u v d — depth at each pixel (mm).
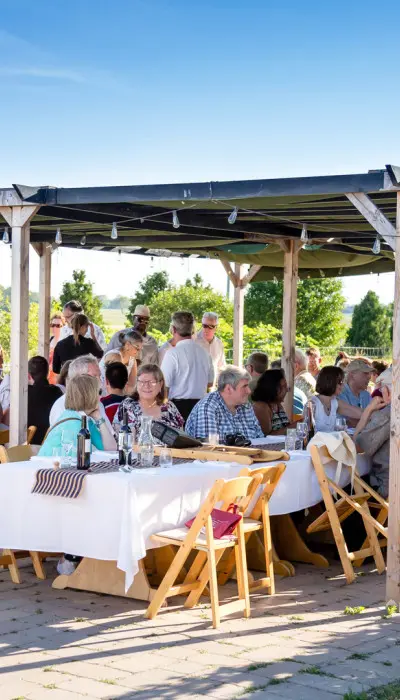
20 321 7480
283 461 6695
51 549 5918
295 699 4336
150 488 5703
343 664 4871
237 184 6422
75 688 4473
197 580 5961
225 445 7035
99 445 6688
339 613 5895
